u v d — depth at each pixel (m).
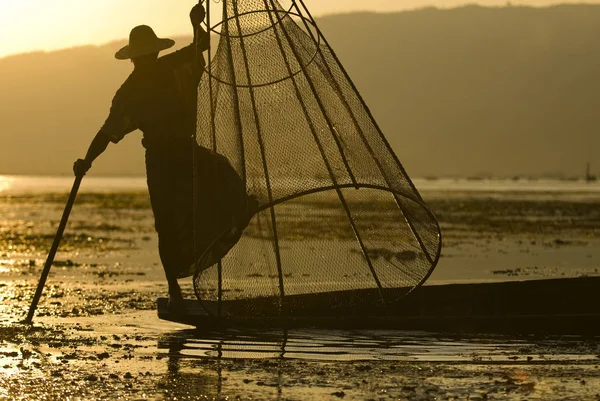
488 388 18.72
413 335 25.44
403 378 19.72
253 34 27.39
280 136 26.11
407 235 27.72
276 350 23.09
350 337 25.03
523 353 22.62
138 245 65.44
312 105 26.58
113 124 26.83
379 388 18.77
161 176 26.95
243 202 25.70
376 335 25.12
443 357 22.23
